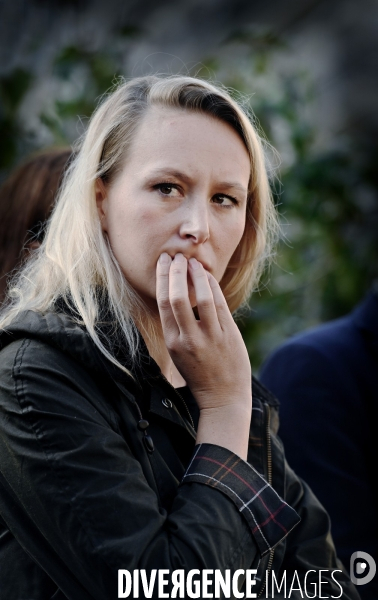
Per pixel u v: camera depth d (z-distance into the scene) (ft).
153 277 8.36
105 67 21.04
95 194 8.68
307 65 26.99
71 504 7.18
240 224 8.84
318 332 14.51
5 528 7.99
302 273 21.83
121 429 7.97
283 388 13.70
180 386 9.52
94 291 8.39
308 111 24.63
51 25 22.74
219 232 8.60
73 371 7.82
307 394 13.46
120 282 8.40
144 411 8.28
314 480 12.84
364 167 23.04
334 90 27.86
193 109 8.57
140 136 8.48
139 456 7.92
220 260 8.69
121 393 8.05
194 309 9.01
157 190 8.33
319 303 21.95
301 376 13.64
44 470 7.28
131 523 7.17
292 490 9.87
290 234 21.68
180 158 8.29
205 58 22.62
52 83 21.47
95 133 8.94
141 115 8.59
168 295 8.25
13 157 19.86
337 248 22.12
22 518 7.64
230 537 7.44
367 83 27.55
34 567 7.74
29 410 7.44
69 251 8.59
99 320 8.25
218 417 8.26
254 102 21.02
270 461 9.32
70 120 20.24
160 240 8.29
